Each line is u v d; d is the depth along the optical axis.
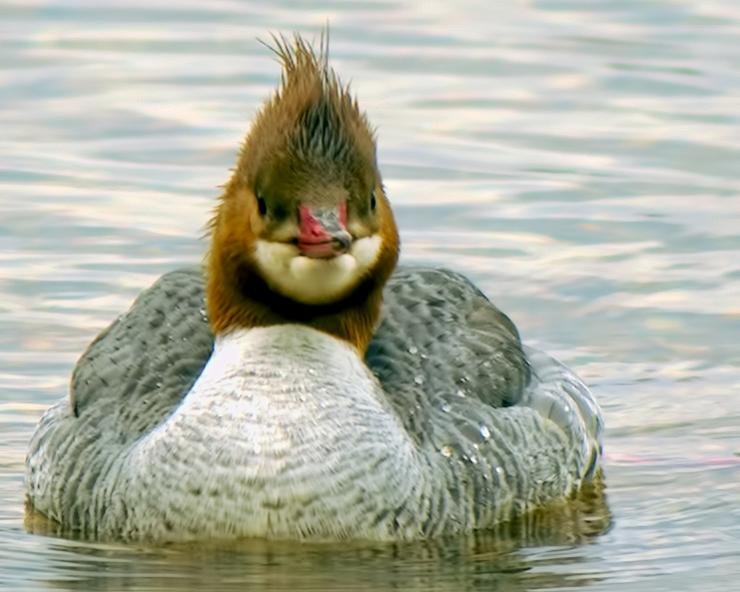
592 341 16.75
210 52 22.94
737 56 22.94
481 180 19.56
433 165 19.89
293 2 24.94
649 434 15.31
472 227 18.52
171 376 13.42
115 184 19.34
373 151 12.70
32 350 16.28
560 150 20.34
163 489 12.32
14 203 18.84
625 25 24.16
